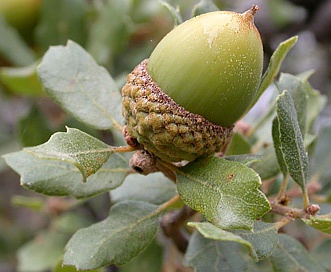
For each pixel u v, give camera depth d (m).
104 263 0.13
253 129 0.16
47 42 0.20
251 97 0.13
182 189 0.13
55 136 0.12
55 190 0.14
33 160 0.14
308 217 0.13
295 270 0.15
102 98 0.15
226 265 0.15
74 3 0.20
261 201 0.12
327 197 0.17
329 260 0.18
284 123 0.13
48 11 0.20
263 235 0.13
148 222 0.14
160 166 0.13
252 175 0.12
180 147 0.13
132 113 0.13
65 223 0.20
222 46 0.12
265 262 0.18
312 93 0.17
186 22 0.13
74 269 0.14
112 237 0.14
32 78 0.19
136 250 0.14
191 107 0.13
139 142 0.13
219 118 0.13
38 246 0.20
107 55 0.20
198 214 0.16
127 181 0.16
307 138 0.16
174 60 0.12
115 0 0.20
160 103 0.13
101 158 0.12
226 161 0.12
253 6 0.12
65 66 0.15
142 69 0.13
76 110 0.15
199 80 0.12
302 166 0.13
